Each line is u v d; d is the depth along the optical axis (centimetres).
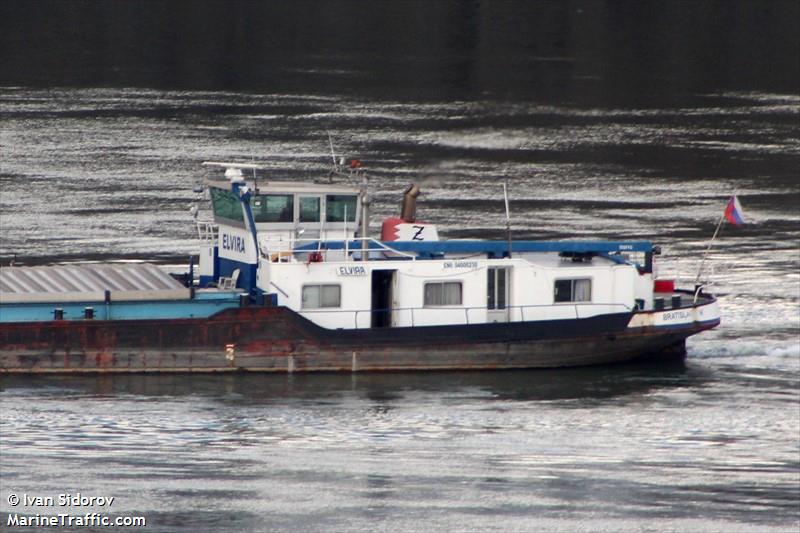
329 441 17725
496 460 17325
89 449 17200
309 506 15925
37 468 16625
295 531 15350
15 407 18312
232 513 15712
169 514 15650
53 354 19012
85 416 18150
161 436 17638
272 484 16450
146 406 18525
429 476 16825
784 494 16638
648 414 18912
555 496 16450
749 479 17038
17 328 18888
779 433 18325
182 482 16412
